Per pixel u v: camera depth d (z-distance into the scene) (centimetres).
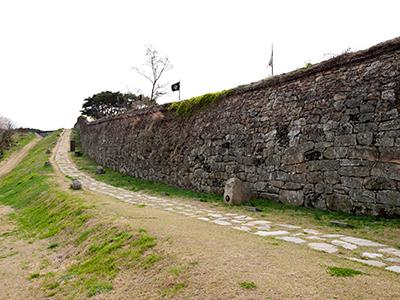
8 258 652
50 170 1800
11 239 795
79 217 773
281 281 327
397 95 629
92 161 2231
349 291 300
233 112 1064
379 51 690
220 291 324
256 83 1021
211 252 422
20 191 1444
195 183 1145
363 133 671
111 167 1906
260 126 941
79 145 3095
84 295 426
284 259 395
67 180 1441
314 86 821
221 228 590
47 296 459
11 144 3947
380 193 623
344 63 763
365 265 381
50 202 1027
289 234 548
